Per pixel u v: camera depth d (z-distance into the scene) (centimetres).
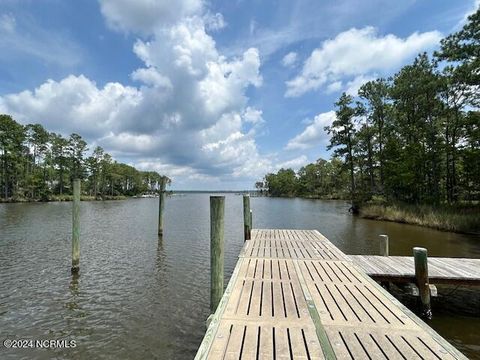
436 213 2150
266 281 579
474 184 2320
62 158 6438
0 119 4966
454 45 2120
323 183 8788
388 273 704
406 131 2875
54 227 2086
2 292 829
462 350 531
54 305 744
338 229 2073
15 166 5247
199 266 1098
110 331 614
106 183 8094
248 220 1084
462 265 782
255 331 364
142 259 1202
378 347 331
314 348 325
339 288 538
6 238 1638
